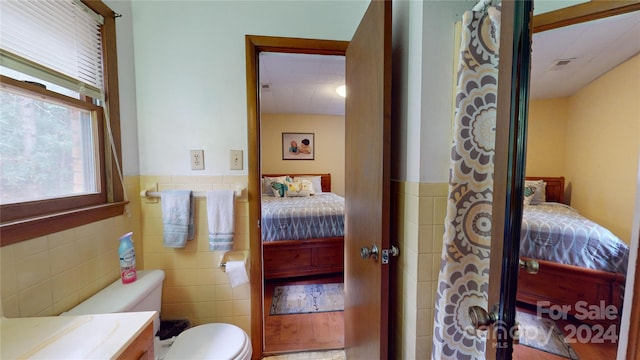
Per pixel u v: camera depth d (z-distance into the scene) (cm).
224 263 152
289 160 502
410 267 106
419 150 98
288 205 313
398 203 117
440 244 100
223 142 151
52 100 100
